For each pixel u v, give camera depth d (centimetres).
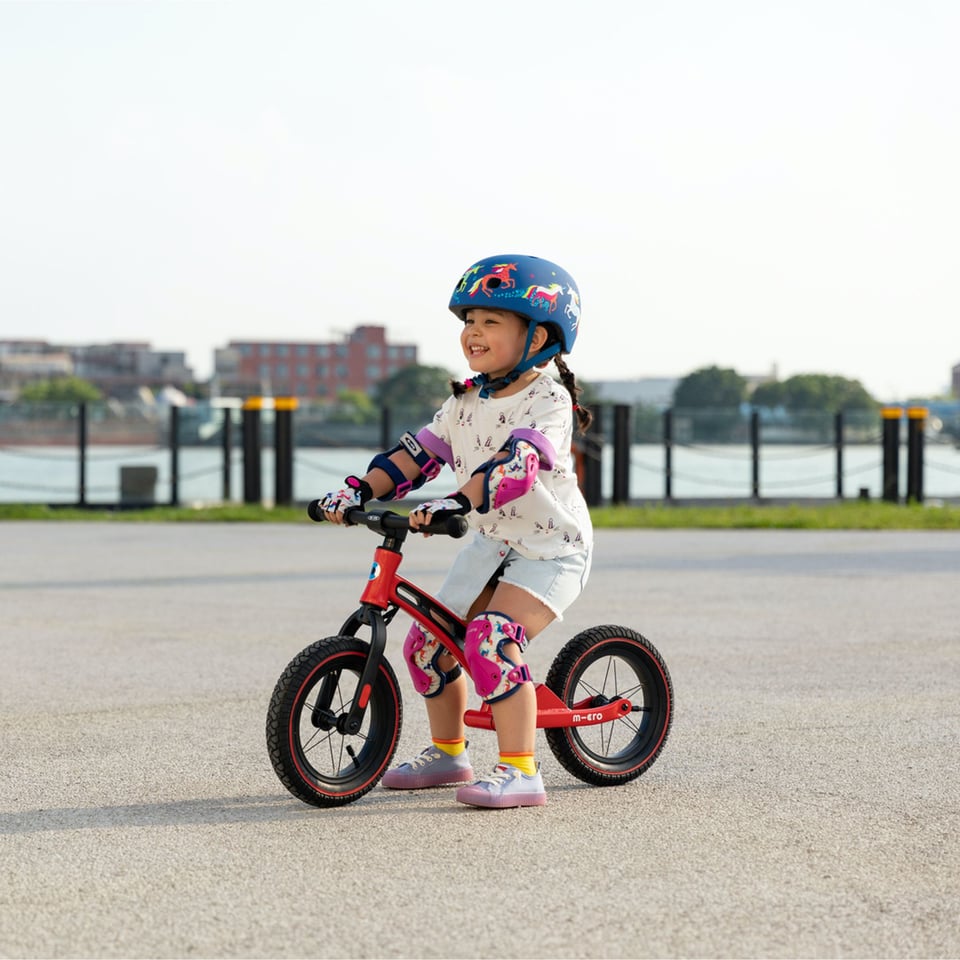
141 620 838
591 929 312
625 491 2133
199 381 16650
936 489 2933
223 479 2220
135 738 516
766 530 1634
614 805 426
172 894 337
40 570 1140
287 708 411
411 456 455
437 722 455
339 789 425
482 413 443
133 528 1647
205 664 680
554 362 448
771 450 3434
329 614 866
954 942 306
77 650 724
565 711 442
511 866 360
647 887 342
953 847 378
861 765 475
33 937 308
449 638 439
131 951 300
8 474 2978
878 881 348
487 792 419
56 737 518
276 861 364
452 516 404
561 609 439
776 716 556
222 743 508
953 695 600
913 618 845
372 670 426
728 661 687
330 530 1606
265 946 302
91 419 2872
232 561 1216
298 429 2695
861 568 1154
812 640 755
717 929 312
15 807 420
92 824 401
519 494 417
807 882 346
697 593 969
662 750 495
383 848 377
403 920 318
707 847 378
